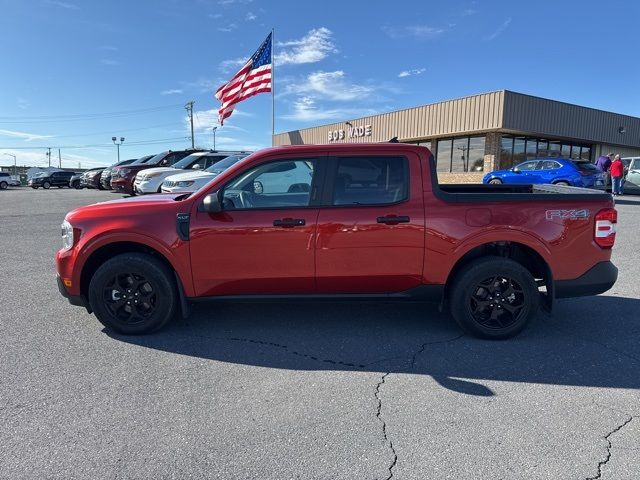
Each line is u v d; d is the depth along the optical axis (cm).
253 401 324
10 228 1138
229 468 254
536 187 549
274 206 427
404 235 419
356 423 297
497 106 2222
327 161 427
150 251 445
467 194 424
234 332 454
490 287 432
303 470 253
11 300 547
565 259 427
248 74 2189
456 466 256
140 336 441
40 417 302
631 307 534
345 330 461
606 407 317
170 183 1252
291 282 427
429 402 324
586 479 246
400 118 2773
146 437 281
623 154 3014
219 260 422
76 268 432
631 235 970
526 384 350
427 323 481
